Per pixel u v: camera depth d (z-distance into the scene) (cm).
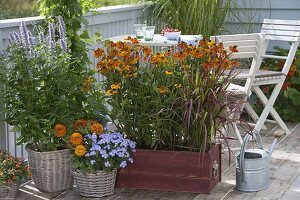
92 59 525
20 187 421
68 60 423
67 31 450
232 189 415
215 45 408
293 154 483
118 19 565
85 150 393
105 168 395
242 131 546
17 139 406
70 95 415
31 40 404
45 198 404
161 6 602
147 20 614
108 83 412
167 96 404
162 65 407
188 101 393
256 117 550
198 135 402
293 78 571
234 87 483
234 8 615
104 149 394
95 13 487
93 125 401
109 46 426
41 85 404
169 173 409
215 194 406
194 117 398
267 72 528
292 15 605
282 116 580
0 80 399
